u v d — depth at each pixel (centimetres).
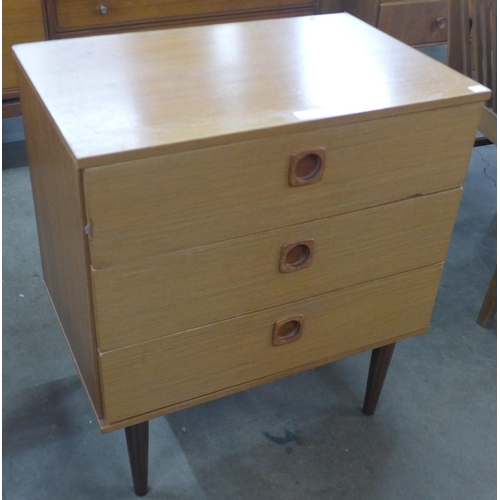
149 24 184
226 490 114
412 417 130
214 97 86
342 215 93
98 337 85
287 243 91
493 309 150
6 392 129
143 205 77
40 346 140
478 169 210
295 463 119
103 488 113
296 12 203
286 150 82
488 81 148
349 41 108
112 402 93
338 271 99
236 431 125
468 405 133
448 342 148
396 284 107
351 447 123
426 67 99
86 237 78
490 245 178
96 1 174
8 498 110
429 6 204
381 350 118
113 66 94
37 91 85
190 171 77
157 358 92
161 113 81
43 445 120
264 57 100
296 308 99
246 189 82
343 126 84
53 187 90
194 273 86
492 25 139
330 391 135
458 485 118
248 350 100
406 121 88
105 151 71
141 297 84
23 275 157
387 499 114
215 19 192
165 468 117
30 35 171
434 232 104
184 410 128
